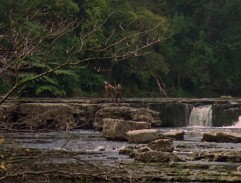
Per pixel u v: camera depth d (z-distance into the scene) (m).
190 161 23.73
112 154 26.58
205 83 101.00
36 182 12.80
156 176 19.11
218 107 54.09
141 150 24.97
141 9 90.62
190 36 105.88
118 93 50.59
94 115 43.78
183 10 108.38
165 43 94.75
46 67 10.02
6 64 9.73
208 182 18.81
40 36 10.07
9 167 9.89
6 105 38.94
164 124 53.03
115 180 18.12
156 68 86.12
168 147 26.16
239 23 107.69
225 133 33.09
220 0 109.94
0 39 9.89
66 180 16.78
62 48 55.72
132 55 10.38
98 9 64.62
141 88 89.00
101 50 10.03
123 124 33.78
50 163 18.55
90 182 17.61
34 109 40.78
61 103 44.91
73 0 57.91
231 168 21.72
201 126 53.59
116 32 72.12
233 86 103.31
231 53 103.88
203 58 100.94
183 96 96.81
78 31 60.91
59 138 34.12
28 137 33.62
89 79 76.25
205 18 106.75
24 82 9.72
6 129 10.55
